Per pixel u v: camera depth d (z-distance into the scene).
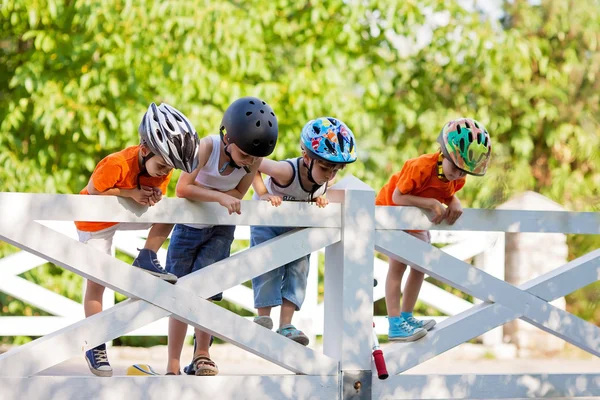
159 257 10.17
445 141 6.97
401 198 6.95
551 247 13.06
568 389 6.98
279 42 15.48
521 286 6.96
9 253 13.71
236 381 6.23
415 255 6.66
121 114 13.96
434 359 11.37
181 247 6.84
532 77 15.71
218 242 6.89
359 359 6.46
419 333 6.73
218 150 6.41
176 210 6.06
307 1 15.69
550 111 14.87
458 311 11.75
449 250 11.49
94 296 6.69
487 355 11.95
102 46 13.92
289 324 6.99
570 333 6.99
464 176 7.43
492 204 9.97
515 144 15.20
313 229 6.43
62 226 9.32
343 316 6.44
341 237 6.50
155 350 10.95
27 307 14.41
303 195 6.92
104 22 14.05
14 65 15.09
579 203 12.06
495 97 15.59
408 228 6.67
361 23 15.57
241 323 6.20
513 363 10.93
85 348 5.80
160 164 5.99
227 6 14.18
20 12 14.45
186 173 6.20
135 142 13.98
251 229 7.30
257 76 15.24
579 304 11.83
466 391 6.77
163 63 14.23
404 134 16.48
